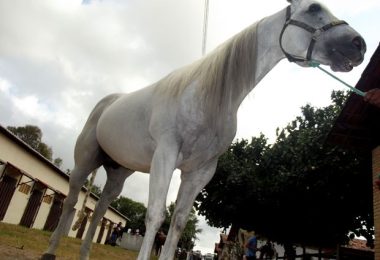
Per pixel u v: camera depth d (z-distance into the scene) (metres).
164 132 2.73
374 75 6.13
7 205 16.30
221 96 2.70
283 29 2.76
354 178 11.05
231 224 15.52
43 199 19.89
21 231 11.06
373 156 7.64
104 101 4.33
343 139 7.92
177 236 2.88
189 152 2.78
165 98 2.89
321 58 2.65
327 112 13.52
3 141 14.94
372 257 8.72
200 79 2.74
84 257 3.84
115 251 14.90
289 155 12.77
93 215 4.05
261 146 14.89
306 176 11.70
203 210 15.27
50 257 3.88
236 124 2.97
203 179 3.02
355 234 12.70
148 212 2.42
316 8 2.72
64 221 4.09
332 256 9.59
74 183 4.13
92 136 4.14
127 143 3.33
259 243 18.91
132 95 3.55
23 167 16.98
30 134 36.03
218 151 2.92
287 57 2.78
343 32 2.57
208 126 2.71
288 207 13.09
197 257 38.41
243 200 13.63
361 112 7.00
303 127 14.00
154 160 2.61
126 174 4.24
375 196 7.20
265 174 13.62
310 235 13.89
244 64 2.74
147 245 2.32
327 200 11.88
